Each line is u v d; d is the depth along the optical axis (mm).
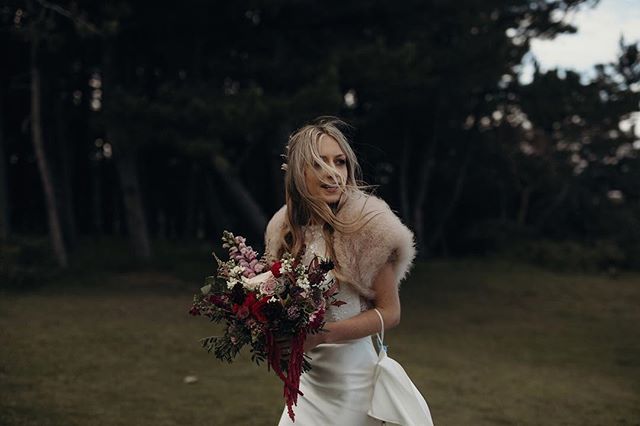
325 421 2525
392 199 24391
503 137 22484
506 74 17078
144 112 12305
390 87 14328
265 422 5121
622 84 18625
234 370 6828
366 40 15414
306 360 2525
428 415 2471
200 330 8898
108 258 15477
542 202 24547
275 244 2717
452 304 13164
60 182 16672
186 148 12312
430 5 15195
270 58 15039
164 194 24359
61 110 17328
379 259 2391
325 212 2428
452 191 24109
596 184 24062
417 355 8469
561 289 15477
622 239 21562
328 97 11945
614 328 11383
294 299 2238
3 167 15062
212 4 13773
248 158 20828
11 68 18094
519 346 9594
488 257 20750
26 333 7934
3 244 12445
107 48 13609
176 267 14859
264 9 14172
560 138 21703
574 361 8711
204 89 13242
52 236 13773
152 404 5469
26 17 13594
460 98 19453
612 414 5891
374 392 2516
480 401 6164
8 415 4863
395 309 2455
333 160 2461
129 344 7766
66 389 5746
